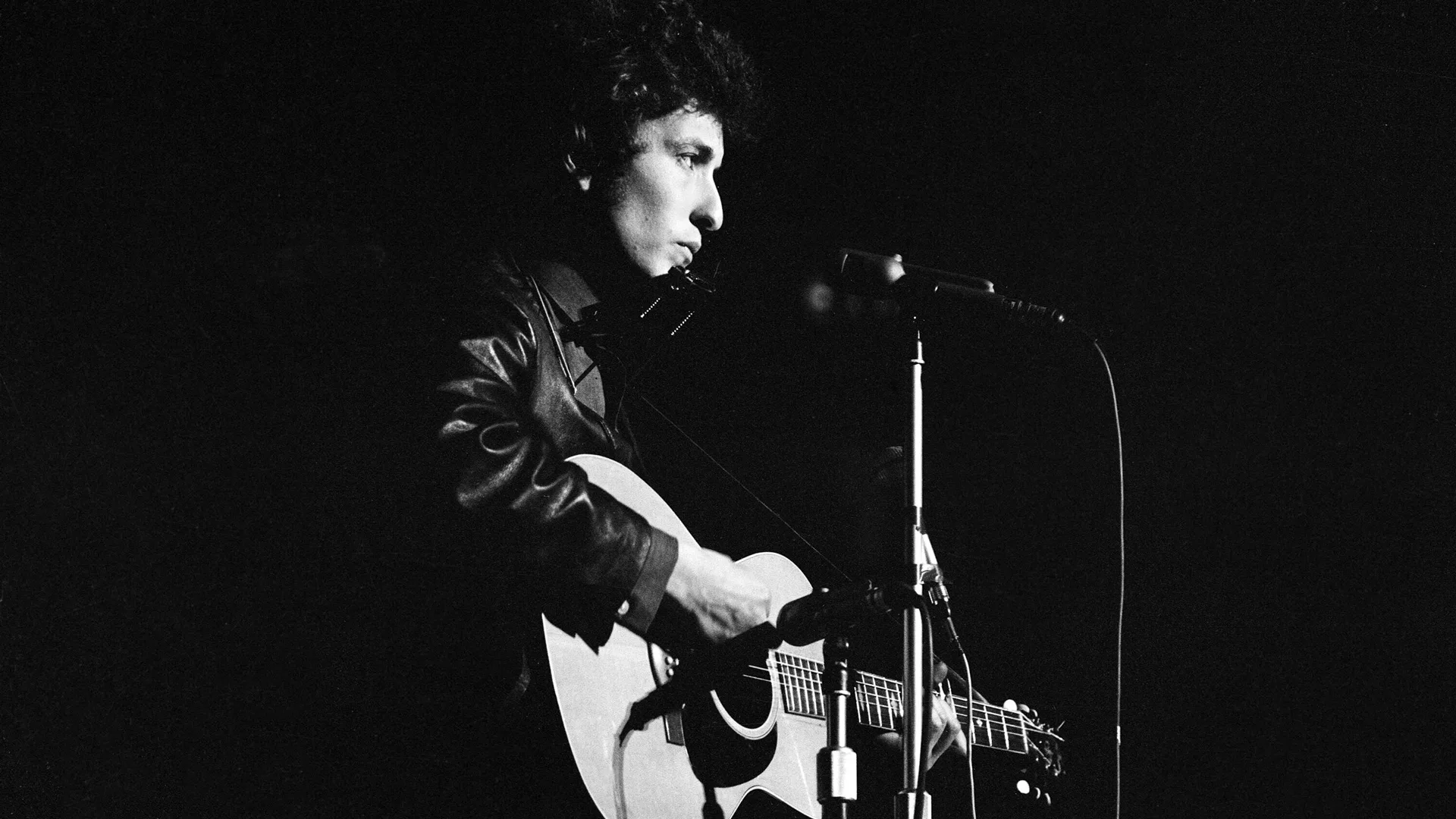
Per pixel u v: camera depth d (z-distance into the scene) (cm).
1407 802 368
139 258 297
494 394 223
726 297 293
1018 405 412
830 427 306
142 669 263
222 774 257
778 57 393
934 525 402
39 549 265
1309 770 375
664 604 227
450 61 330
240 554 276
